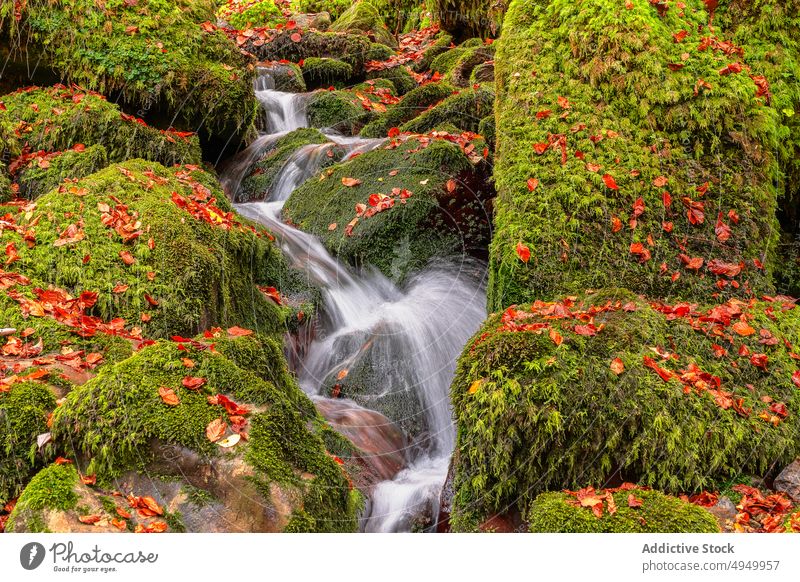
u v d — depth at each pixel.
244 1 12.34
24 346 3.60
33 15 6.30
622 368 3.47
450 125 6.33
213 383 3.26
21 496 2.86
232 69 6.86
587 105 4.91
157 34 6.64
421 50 10.46
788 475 3.41
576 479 3.34
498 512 3.43
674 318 3.96
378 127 7.54
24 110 5.96
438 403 4.85
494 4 9.32
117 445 2.96
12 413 3.12
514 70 5.19
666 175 4.67
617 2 5.07
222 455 2.97
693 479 3.35
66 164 5.43
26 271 4.14
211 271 4.42
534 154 4.77
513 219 4.58
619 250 4.49
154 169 5.35
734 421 3.48
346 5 12.66
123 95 6.43
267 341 4.05
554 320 3.85
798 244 5.26
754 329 3.99
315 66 9.23
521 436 3.38
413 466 4.44
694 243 4.55
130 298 4.14
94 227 4.45
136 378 3.16
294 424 3.29
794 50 5.21
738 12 5.29
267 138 7.56
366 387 4.82
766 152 4.76
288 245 5.66
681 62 4.89
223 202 5.62
